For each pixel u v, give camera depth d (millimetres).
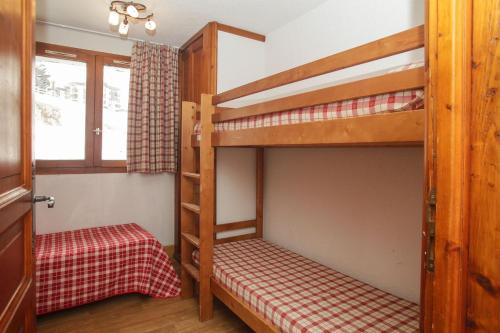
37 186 2938
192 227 2707
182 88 3463
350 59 1273
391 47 1129
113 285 2498
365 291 2008
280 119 1665
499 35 639
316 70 1420
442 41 717
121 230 3021
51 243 2559
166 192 3594
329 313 1697
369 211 2156
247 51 3012
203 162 2311
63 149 3070
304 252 2686
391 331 1532
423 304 776
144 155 3240
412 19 1869
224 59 2889
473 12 675
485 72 659
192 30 3016
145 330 2184
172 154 3393
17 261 997
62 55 3006
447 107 707
